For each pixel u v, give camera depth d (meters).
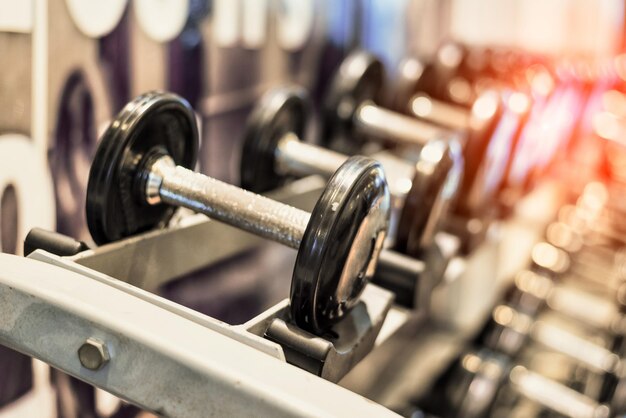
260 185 0.90
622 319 1.33
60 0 0.77
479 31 2.05
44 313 0.46
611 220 1.73
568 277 1.65
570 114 1.76
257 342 0.47
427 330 1.66
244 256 1.23
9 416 0.81
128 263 0.61
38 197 0.79
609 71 2.15
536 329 1.40
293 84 1.32
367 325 0.60
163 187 0.64
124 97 0.89
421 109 1.25
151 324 0.45
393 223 0.88
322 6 1.37
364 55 1.15
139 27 0.90
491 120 1.00
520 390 1.25
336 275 0.53
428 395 1.39
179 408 0.43
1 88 0.72
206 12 1.03
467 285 1.57
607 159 1.87
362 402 0.43
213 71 1.07
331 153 0.89
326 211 0.51
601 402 1.20
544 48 2.23
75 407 0.92
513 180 1.27
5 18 0.71
